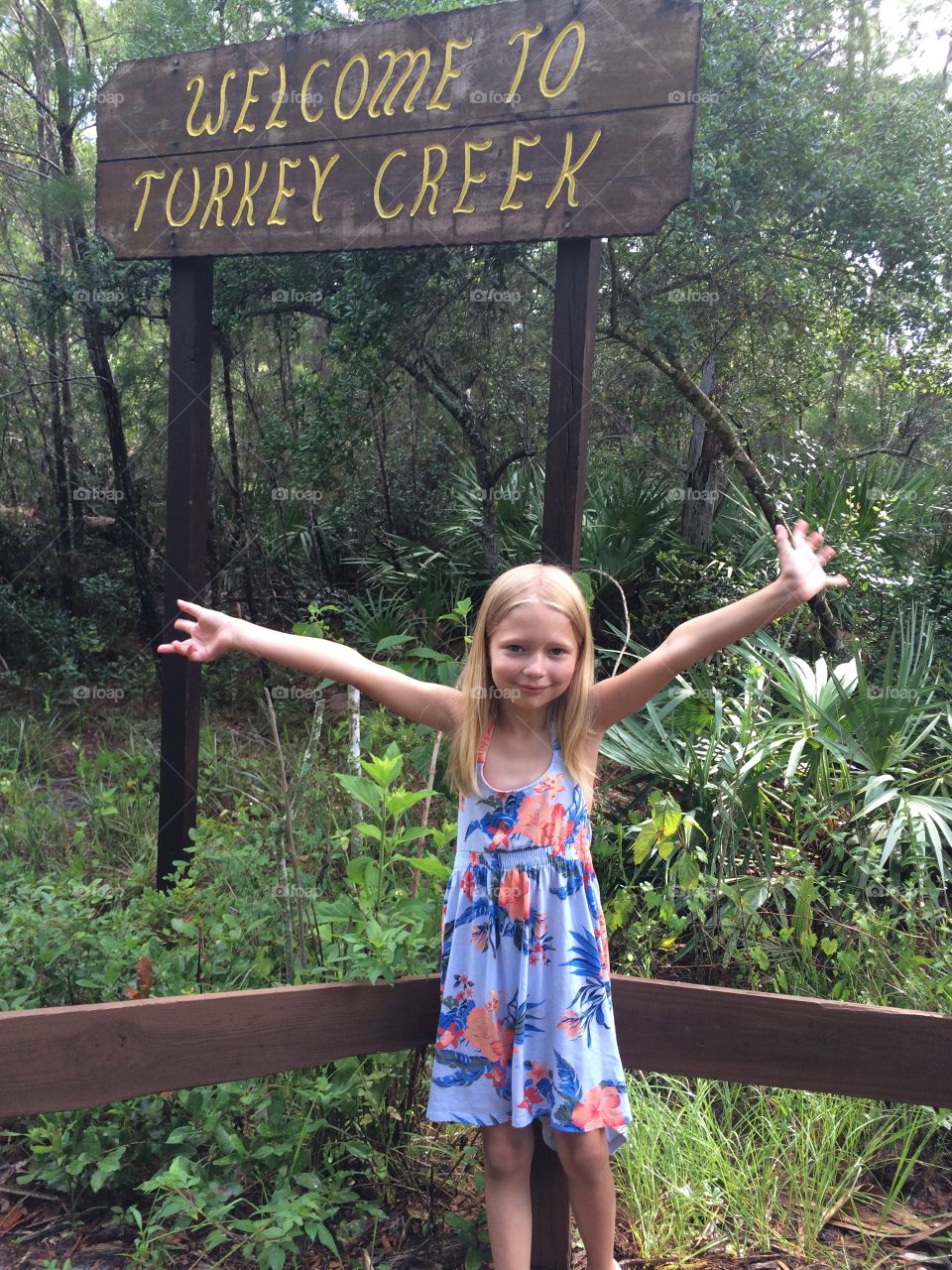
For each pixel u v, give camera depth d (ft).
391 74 10.21
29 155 24.08
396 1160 7.68
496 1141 6.15
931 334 19.75
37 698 21.72
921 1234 7.38
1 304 24.14
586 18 9.26
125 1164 7.46
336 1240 7.09
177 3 21.43
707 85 16.93
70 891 9.19
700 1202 7.47
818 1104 8.21
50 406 25.21
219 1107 7.45
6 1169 7.78
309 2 22.65
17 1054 5.40
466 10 9.77
